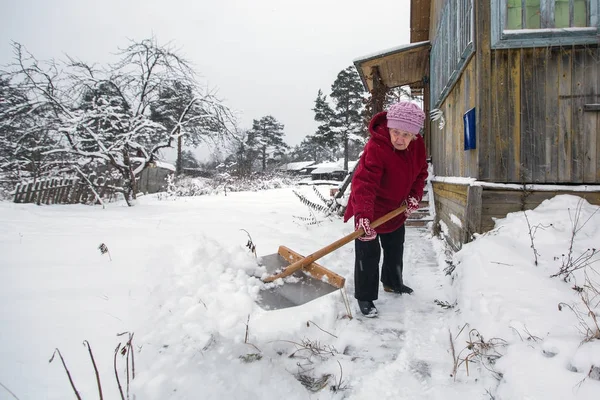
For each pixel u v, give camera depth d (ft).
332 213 21.30
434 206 21.15
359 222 8.24
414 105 8.25
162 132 29.60
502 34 10.43
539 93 10.65
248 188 65.00
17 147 27.48
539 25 10.57
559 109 10.55
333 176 140.56
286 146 199.93
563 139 10.55
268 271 9.98
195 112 30.01
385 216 8.84
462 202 12.51
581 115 10.45
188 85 28.91
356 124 143.95
